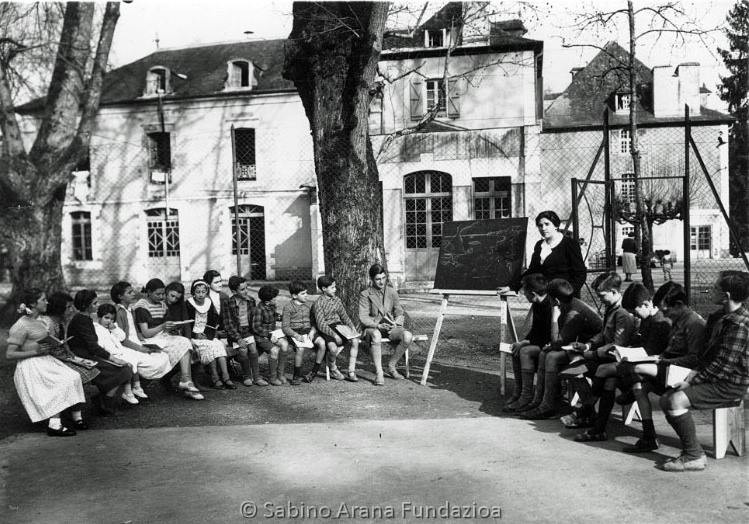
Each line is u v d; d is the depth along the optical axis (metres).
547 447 4.95
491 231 7.52
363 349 9.35
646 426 4.75
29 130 23.97
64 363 5.95
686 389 4.41
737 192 26.45
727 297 4.47
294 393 7.04
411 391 7.04
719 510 3.65
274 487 4.21
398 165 22.73
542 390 5.92
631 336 5.29
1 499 4.11
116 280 27.33
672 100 26.36
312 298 17.27
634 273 20.02
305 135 25.95
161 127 25.95
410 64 22.56
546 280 6.52
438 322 7.47
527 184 22.14
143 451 5.09
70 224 27.70
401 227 22.70
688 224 8.75
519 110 22.22
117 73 28.08
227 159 26.59
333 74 8.93
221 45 29.02
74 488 4.29
